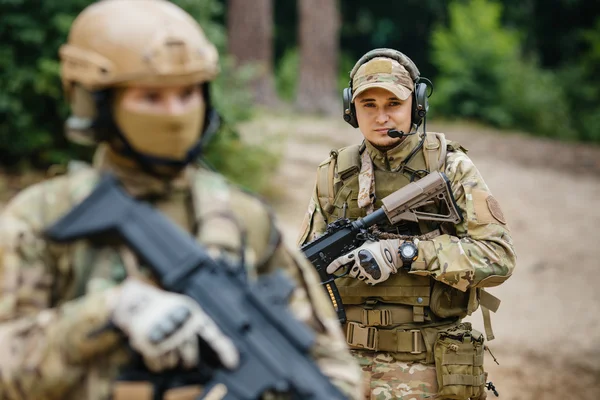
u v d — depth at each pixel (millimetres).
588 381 9148
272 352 2520
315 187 5555
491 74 28438
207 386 2494
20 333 2514
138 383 2492
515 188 18047
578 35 36875
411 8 37312
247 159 14836
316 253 5133
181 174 2754
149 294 2414
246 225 2807
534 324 10828
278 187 15719
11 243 2574
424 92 5281
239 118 14312
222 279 2561
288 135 20062
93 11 2621
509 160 21047
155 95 2566
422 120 5488
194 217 2752
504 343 10156
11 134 12859
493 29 29266
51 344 2449
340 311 5160
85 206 2547
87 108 2641
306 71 26797
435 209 5293
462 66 28359
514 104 28516
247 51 26109
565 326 10789
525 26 37344
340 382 2820
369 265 5031
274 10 36438
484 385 5301
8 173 12992
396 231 5309
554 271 13039
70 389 2582
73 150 13219
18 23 12430
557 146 23906
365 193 5289
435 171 5238
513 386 8961
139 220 2561
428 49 38344
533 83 29828
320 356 2871
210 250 2660
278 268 2893
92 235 2535
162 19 2566
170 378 2514
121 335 2447
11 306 2547
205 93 2754
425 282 5223
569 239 14703
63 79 2674
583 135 30266
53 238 2514
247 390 2486
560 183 18797
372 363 5289
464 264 4992
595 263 13484
